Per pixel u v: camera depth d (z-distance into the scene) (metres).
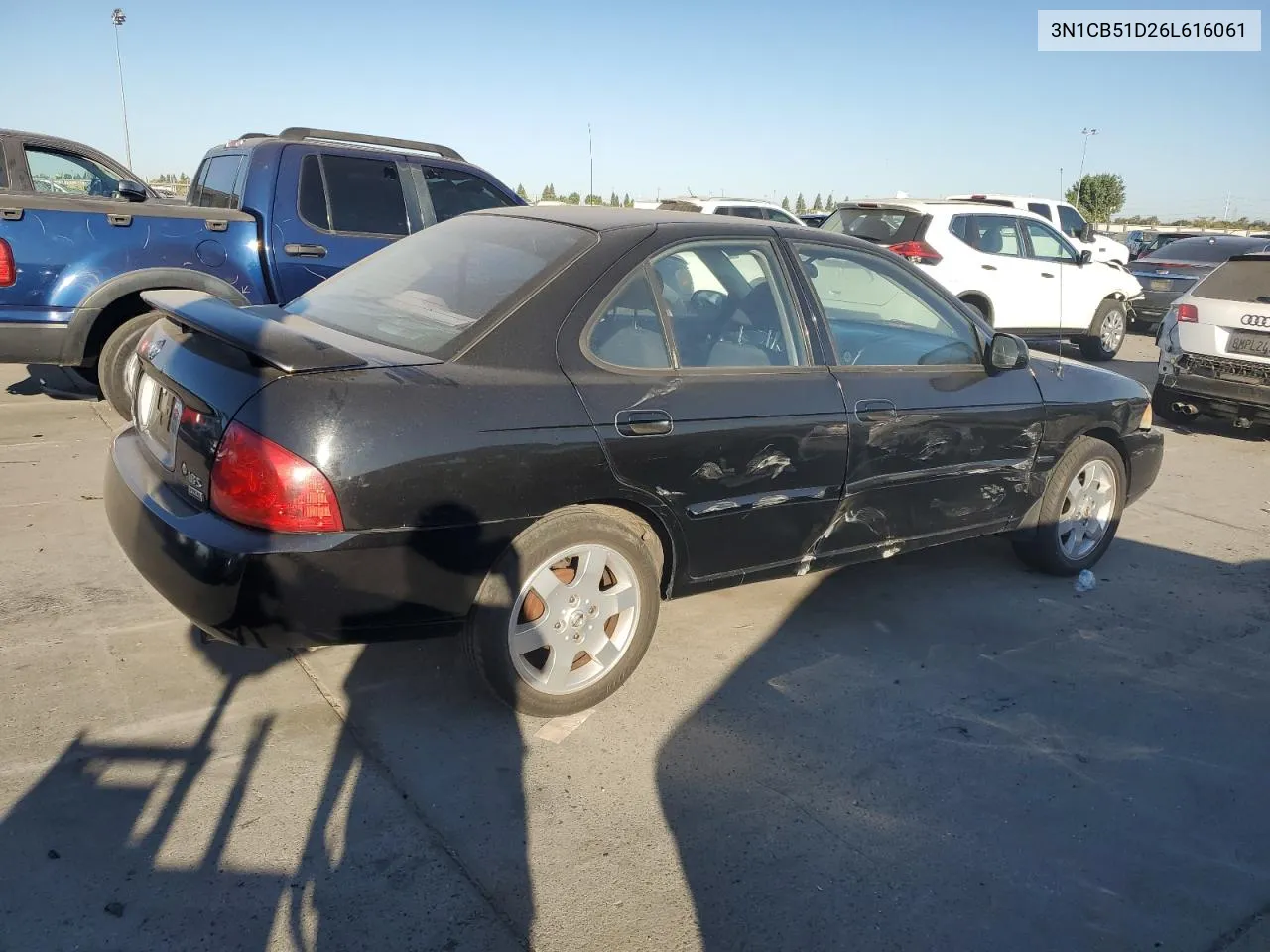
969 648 4.12
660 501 3.31
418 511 2.81
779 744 3.29
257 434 2.68
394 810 2.79
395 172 7.04
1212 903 2.67
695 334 3.51
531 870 2.60
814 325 3.84
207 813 2.71
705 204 16.06
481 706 3.37
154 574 2.85
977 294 10.97
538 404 3.04
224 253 6.30
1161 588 4.94
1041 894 2.66
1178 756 3.40
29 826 2.60
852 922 2.50
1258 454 8.10
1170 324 8.55
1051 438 4.60
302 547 2.68
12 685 3.25
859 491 3.89
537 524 3.09
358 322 3.41
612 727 3.32
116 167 7.46
